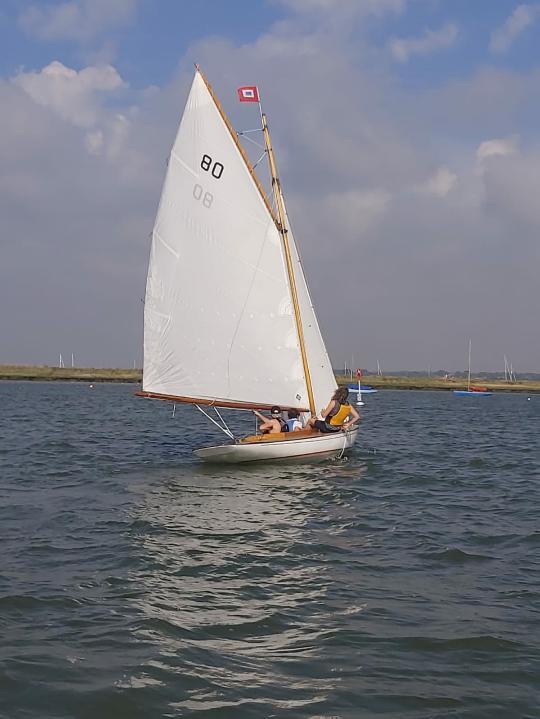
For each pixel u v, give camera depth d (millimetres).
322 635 8867
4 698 7059
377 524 15602
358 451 29672
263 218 23875
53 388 124375
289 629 9062
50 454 27516
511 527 15430
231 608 9812
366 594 10555
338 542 13867
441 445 33531
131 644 8469
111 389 122000
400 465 25562
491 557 12836
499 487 21047
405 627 9180
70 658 8039
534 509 17594
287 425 25188
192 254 23438
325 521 15836
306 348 25469
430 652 8391
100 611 9602
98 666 7840
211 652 8289
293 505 17609
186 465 24484
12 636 8664
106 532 14398
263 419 24922
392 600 10281
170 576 11297
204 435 36500
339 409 25391
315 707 7004
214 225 23469
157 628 8984
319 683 7523
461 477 22953
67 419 46500
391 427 44312
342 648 8461
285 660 8102
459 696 7273
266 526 15180
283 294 24250
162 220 23562
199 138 23250
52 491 19219
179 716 6789
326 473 22969
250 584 10953
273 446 23812
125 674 7652
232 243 23609
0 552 12672
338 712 6906
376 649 8445
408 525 15539
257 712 6887
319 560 12469
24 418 46406
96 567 11750
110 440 33438
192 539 13891
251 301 23906
